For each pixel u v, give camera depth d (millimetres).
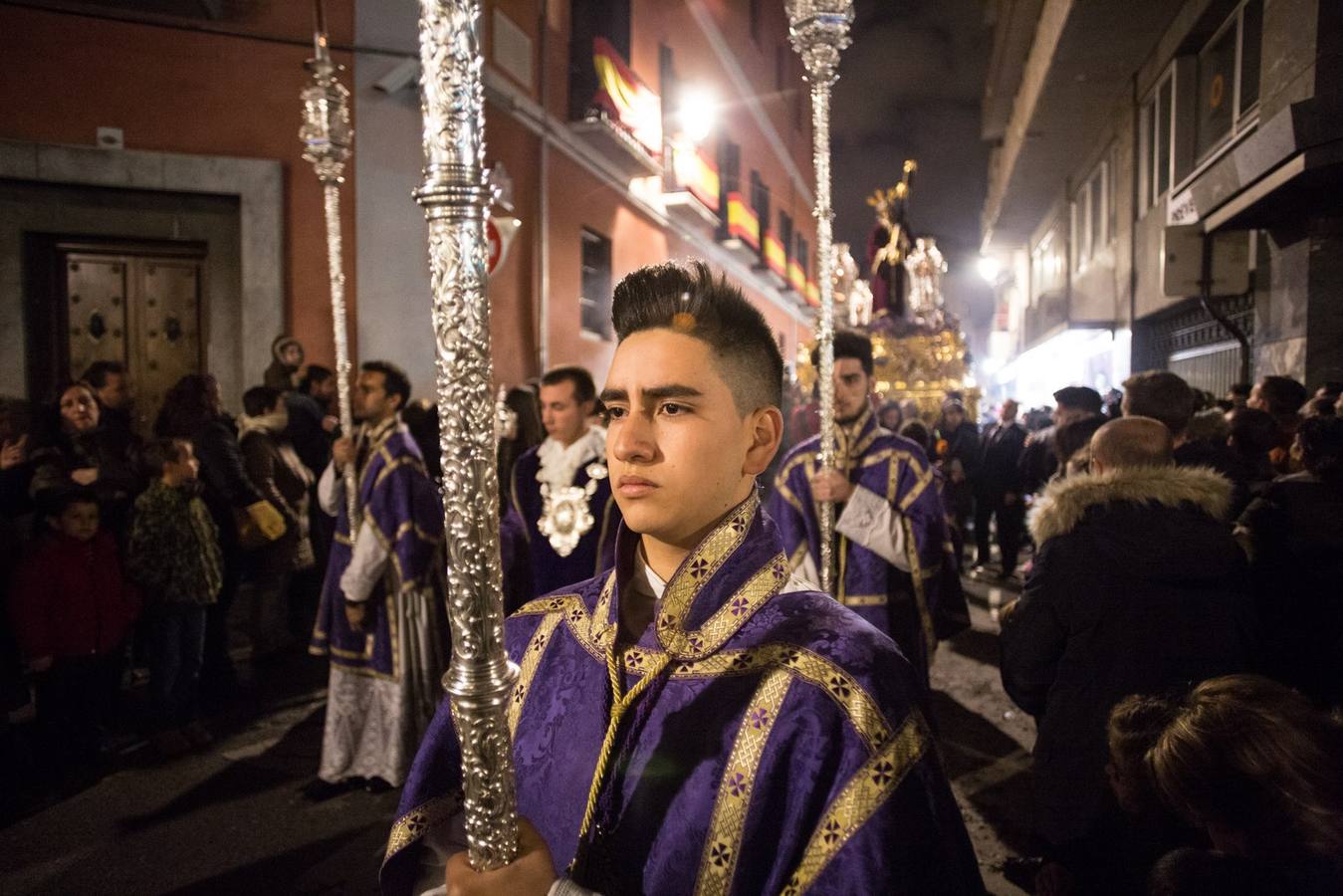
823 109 2844
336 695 3842
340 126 3949
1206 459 3348
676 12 14297
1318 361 5758
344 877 3197
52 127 6770
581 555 3518
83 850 3391
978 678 5613
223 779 4039
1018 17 12508
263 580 5734
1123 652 2174
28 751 3992
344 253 7492
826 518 2887
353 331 7520
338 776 3830
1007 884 3158
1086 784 2184
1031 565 2451
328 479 4141
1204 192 6590
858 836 857
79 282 7129
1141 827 1915
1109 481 2314
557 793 1017
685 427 976
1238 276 6949
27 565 3928
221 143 7191
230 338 7371
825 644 953
